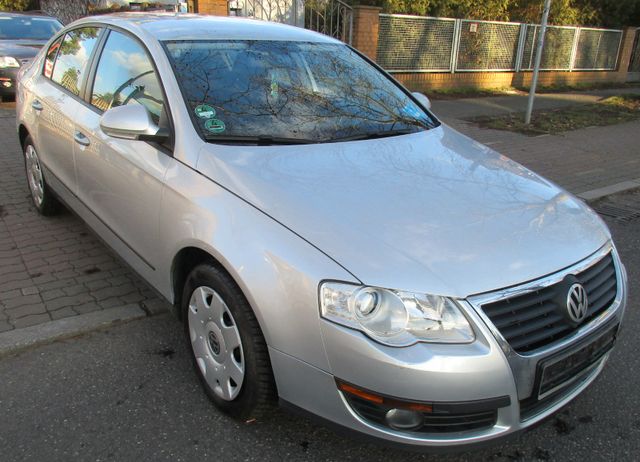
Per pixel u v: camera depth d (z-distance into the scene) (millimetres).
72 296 3639
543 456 2529
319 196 2434
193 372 2973
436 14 16016
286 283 2150
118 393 2793
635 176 7426
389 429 2066
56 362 3012
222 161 2652
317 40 3895
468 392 2004
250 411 2445
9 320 3322
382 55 13500
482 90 15461
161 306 3572
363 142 3086
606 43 18969
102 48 3727
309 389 2164
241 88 3141
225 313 2467
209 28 3506
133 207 3049
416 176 2744
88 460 2377
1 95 9664
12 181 5805
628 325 3662
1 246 4324
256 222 2330
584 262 2379
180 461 2400
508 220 2443
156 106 3023
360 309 2023
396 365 1974
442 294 2033
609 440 2639
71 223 4816
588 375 2500
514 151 8578
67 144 3838
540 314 2156
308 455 2463
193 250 2631
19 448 2420
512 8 18312
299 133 3029
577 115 12086
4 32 10422
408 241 2199
